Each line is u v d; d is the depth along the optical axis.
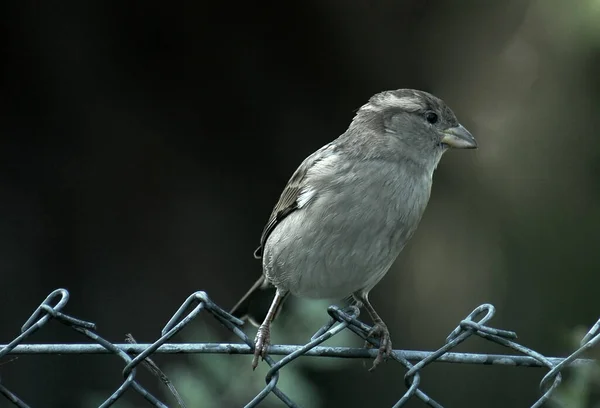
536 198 13.27
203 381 6.84
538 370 12.99
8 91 11.69
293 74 12.28
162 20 11.77
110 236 12.12
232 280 12.45
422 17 12.02
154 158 12.26
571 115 12.83
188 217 12.38
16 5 11.34
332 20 11.92
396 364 12.71
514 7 11.92
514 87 12.69
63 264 11.92
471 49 12.30
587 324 12.99
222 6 11.79
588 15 11.62
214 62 12.08
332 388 12.50
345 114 12.52
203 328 9.98
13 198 11.77
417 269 13.32
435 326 13.19
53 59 11.66
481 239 13.34
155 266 12.22
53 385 11.58
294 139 12.55
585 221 13.15
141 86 12.07
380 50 12.20
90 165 12.06
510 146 13.06
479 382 12.98
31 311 11.67
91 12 11.58
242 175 12.59
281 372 7.00
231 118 12.36
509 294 13.17
